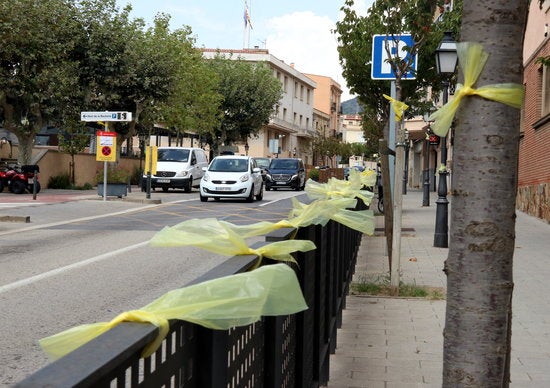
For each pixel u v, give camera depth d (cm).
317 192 620
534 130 2048
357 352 569
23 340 562
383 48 920
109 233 1406
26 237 1320
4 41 2678
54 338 138
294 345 318
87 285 817
